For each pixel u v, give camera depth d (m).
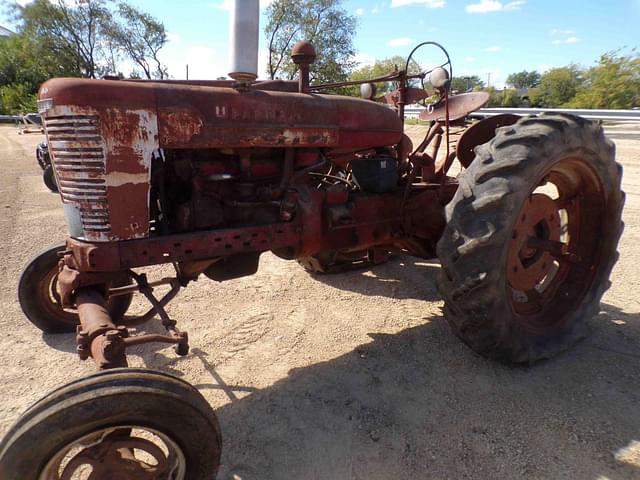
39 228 5.71
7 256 4.67
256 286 4.09
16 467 1.49
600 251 3.11
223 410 2.48
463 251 2.48
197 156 2.38
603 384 2.64
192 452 1.73
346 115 2.75
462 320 2.64
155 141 2.10
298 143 2.54
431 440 2.24
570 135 2.63
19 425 1.52
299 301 3.79
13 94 33.84
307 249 2.74
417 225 3.25
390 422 2.37
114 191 2.06
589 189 3.03
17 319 3.43
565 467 2.06
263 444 2.24
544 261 2.98
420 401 2.53
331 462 2.12
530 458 2.11
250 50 2.20
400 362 2.91
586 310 3.09
